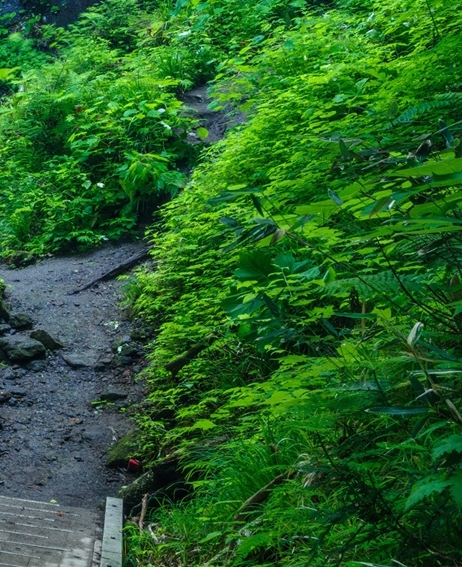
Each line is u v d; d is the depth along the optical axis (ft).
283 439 11.46
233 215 20.70
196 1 39.14
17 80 42.47
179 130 35.53
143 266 28.73
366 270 7.91
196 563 11.57
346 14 33.88
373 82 22.22
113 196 33.86
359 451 8.25
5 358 23.16
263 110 24.70
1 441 19.19
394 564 6.53
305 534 9.04
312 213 5.76
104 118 36.04
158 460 16.53
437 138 6.30
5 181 37.42
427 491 5.00
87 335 25.00
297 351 15.65
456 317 6.41
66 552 12.65
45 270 30.73
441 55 18.65
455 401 5.73
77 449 19.11
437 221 4.55
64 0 58.29
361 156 6.09
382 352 8.37
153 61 41.91
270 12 42.27
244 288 10.53
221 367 18.62
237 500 11.68
